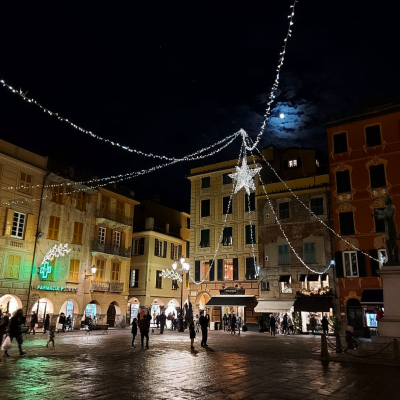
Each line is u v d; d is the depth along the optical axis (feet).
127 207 145.18
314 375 38.04
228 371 39.91
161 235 157.69
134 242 155.22
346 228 107.34
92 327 96.48
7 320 53.67
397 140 104.88
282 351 59.88
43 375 35.73
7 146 104.58
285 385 32.86
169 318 146.82
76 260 120.78
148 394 28.55
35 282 106.63
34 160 111.75
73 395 27.78
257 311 114.21
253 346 67.77
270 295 115.85
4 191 102.42
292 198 118.42
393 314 53.67
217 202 137.80
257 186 127.13
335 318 99.30
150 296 147.64
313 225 113.29
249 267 125.49
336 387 32.32
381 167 105.91
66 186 120.67
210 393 29.37
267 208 122.62
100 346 64.39
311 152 136.05
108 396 27.63
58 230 116.06
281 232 118.42
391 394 29.81
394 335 51.96
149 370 39.75
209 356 52.75
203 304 138.51
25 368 39.70
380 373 39.58
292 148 140.46
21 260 103.96
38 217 110.32
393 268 54.75
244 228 129.70
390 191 103.14
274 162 136.56
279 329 111.45
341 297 103.45
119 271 137.49
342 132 113.29
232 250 130.31
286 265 115.14
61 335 90.07
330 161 113.50
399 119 105.70
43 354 52.21
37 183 111.75
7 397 26.86
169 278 158.71
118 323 133.08
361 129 110.63
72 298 116.98
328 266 108.17
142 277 148.87
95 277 127.34
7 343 49.47
